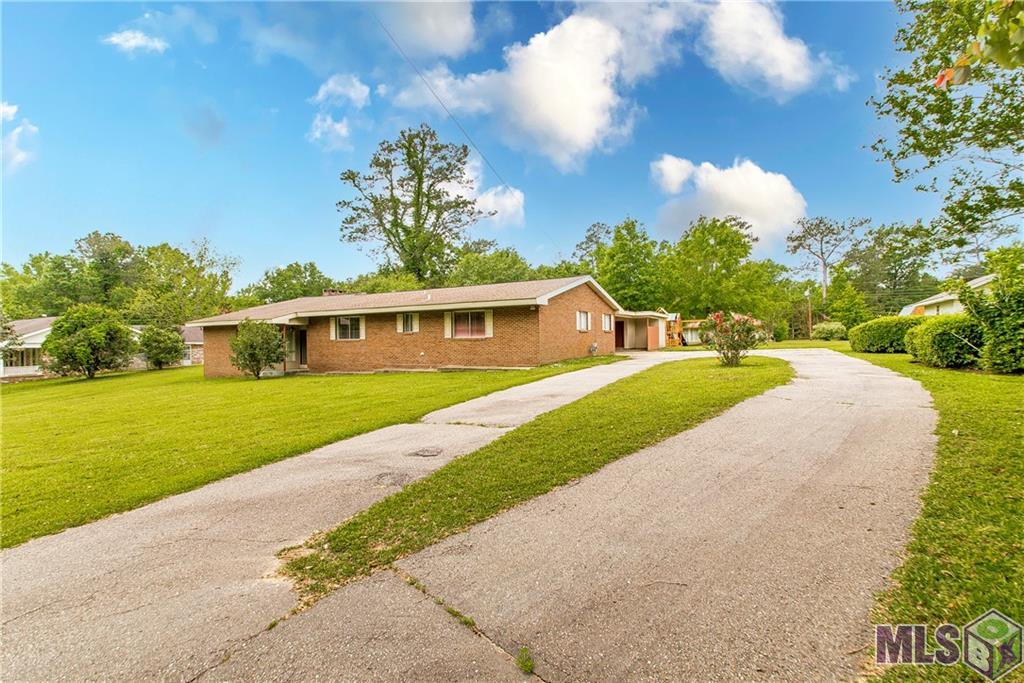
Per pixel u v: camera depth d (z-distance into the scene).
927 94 7.90
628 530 3.44
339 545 3.51
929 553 2.78
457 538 3.50
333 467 5.56
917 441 4.86
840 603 2.40
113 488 5.22
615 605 2.54
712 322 14.02
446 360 18.11
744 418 6.43
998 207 7.52
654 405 7.52
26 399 17.44
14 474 6.01
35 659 2.38
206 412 10.42
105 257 46.00
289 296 49.03
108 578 3.22
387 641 2.36
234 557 3.44
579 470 4.77
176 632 2.54
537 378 12.60
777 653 2.08
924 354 11.21
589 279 20.02
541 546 3.29
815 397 7.55
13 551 3.76
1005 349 8.95
